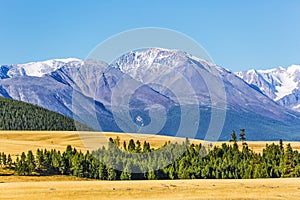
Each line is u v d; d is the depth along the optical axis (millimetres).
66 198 70688
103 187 81500
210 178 110562
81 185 84812
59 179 113688
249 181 97750
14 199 69750
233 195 75188
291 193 79312
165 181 90625
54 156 124938
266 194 77500
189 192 77188
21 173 122188
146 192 76125
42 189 80438
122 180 88312
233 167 119688
